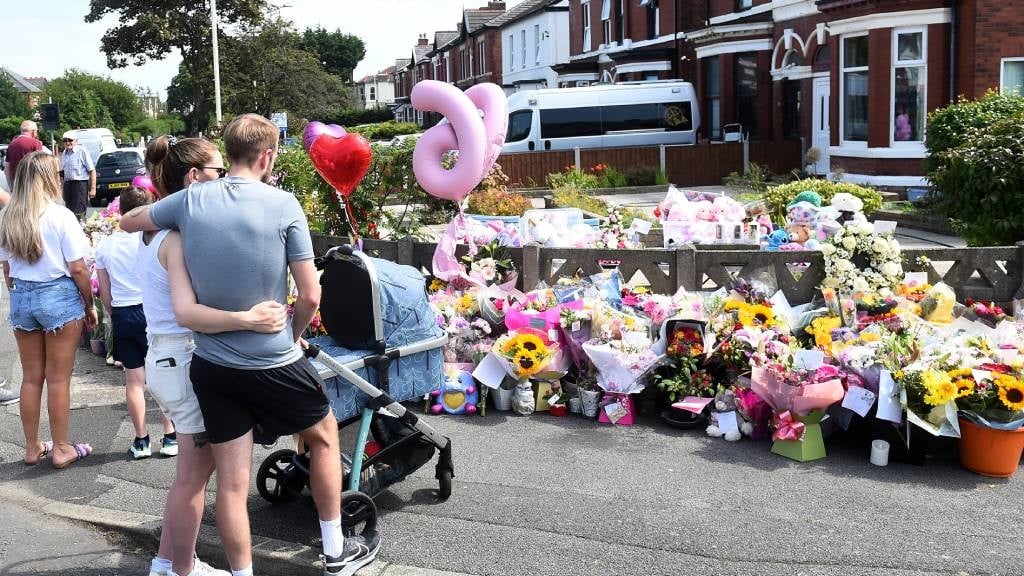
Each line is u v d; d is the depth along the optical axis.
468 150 7.96
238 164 3.71
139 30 42.56
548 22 42.00
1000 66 18.12
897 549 4.30
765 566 4.17
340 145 7.18
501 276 7.54
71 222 5.40
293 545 4.43
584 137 25.38
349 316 4.45
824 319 6.38
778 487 5.05
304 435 3.88
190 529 3.89
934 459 5.46
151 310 3.92
